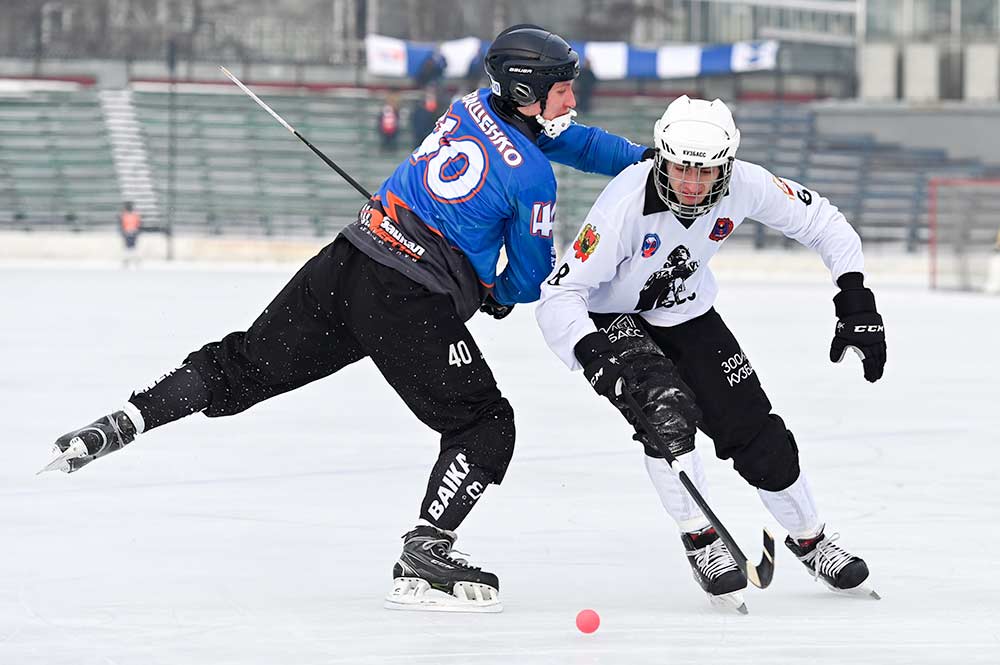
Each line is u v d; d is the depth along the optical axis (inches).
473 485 615.2
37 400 1285.7
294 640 550.3
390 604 605.9
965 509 833.5
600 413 1246.9
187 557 697.0
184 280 3189.0
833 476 946.7
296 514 804.6
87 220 4446.4
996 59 4948.3
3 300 2524.6
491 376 624.4
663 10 5354.3
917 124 4771.2
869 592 632.4
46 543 722.2
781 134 4704.7
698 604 620.1
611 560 705.6
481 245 614.2
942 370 1643.7
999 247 3304.6
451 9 5349.4
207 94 4660.4
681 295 630.5
